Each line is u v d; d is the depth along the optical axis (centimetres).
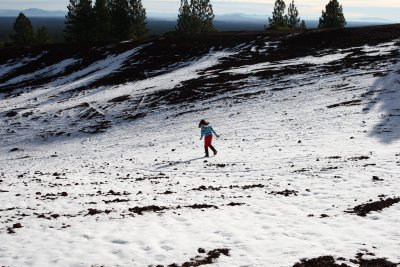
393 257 867
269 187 1628
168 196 1595
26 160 3459
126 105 4950
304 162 2039
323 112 3322
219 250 962
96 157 3091
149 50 8050
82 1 10888
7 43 11850
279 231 1080
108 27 11075
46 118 4947
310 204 1323
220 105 4259
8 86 7519
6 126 4831
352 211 1197
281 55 6319
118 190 1780
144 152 2981
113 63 7762
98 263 923
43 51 9462
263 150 2491
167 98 4953
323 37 6894
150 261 923
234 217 1231
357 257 882
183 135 3412
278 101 4009
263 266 865
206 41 8081
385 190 1376
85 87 6456
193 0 11638
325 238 1003
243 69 5731
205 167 2211
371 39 6259
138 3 11625
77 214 1360
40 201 1596
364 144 2277
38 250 1015
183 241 1040
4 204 1584
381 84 3816
